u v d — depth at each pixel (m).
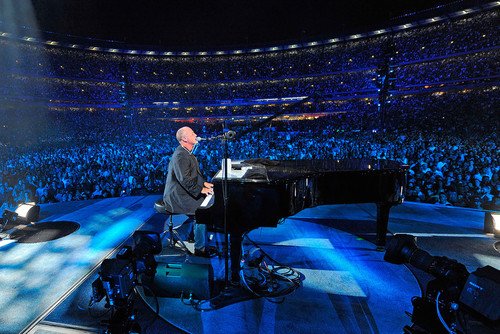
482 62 34.78
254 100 49.38
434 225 5.76
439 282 2.27
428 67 38.97
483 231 5.38
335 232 5.45
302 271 3.98
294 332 2.85
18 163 17.09
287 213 3.20
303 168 4.11
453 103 34.34
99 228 5.73
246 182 3.09
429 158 12.84
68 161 17.70
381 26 42.00
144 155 18.64
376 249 4.63
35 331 2.89
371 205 7.31
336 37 45.66
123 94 31.92
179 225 5.88
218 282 3.71
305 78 49.25
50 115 43.91
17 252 4.64
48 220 6.22
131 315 2.66
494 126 26.36
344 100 44.97
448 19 37.62
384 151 15.52
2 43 41.84
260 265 4.06
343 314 3.10
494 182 8.89
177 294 3.36
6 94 38.88
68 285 3.68
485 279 1.88
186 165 3.70
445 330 2.20
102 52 49.59
